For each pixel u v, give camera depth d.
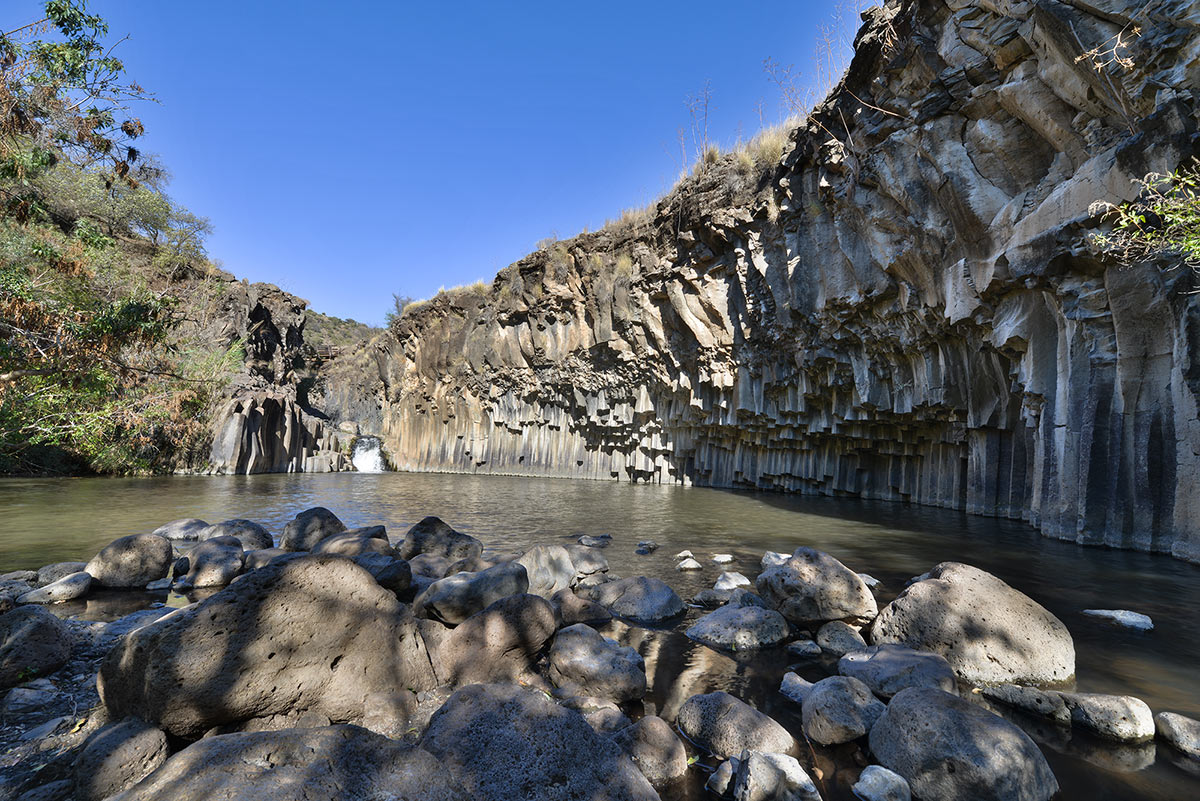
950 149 13.76
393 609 4.70
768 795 3.26
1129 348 10.01
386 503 19.66
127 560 8.04
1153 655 5.64
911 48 14.18
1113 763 3.78
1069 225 10.45
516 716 3.41
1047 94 11.35
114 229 34.12
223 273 41.75
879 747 3.81
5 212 11.40
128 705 3.70
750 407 24.58
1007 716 4.45
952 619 5.38
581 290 32.47
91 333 11.11
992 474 15.60
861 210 16.92
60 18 8.93
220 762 2.62
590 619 6.79
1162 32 8.72
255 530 11.06
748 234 22.39
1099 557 9.77
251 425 33.56
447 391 42.22
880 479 21.23
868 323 18.30
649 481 31.61
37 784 3.25
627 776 3.29
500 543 11.96
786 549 11.30
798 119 20.95
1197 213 7.44
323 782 2.57
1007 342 13.01
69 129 9.78
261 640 3.88
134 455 26.75
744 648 5.95
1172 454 9.62
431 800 2.71
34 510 15.38
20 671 4.68
